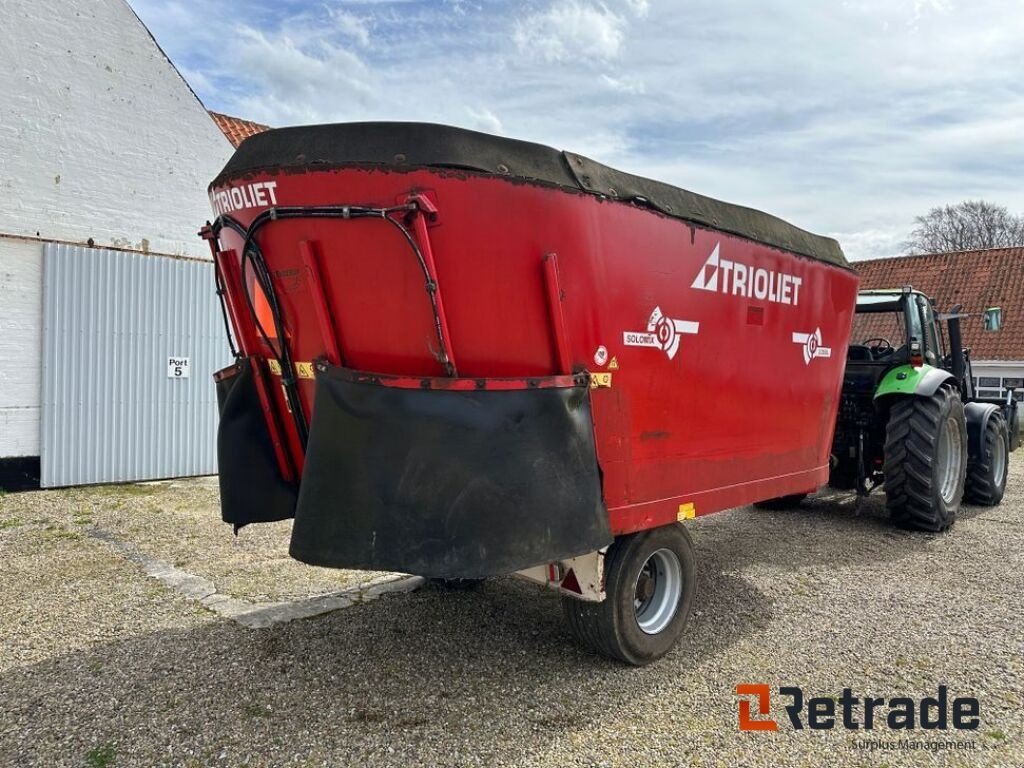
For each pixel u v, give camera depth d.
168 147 8.97
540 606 4.36
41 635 3.84
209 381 9.31
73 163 8.16
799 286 4.45
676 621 3.71
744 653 3.73
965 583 4.89
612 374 3.16
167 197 8.98
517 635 3.91
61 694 3.17
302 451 3.65
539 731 2.92
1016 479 9.61
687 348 3.57
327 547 2.61
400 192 2.63
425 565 2.54
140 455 8.75
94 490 8.11
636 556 3.42
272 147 2.81
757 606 4.43
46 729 2.88
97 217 8.39
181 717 2.99
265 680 3.34
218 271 3.59
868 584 4.86
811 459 4.78
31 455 8.02
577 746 2.82
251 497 3.69
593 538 2.90
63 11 7.98
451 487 2.58
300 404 3.34
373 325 2.83
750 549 5.76
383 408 2.64
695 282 3.59
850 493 8.12
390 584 4.76
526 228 2.78
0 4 7.53
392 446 2.61
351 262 2.77
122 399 8.59
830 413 4.98
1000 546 5.87
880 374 6.56
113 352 8.50
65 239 8.15
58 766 2.62
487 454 2.64
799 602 4.50
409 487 2.58
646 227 3.27
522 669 3.49
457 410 2.65
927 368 6.26
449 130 2.65
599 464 3.14
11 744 2.77
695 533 6.29
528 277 2.82
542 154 2.86
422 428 2.61
